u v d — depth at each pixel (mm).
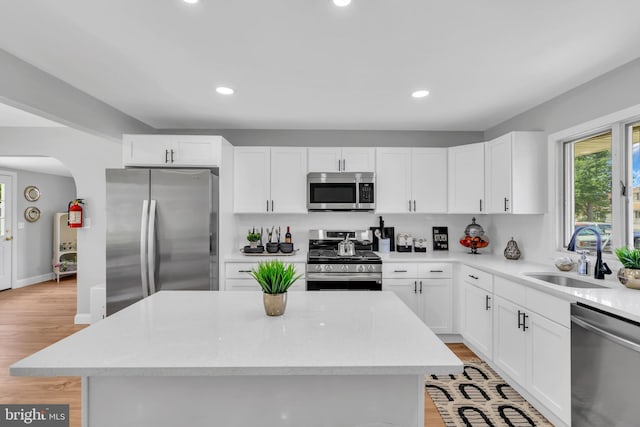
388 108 3213
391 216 4113
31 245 6340
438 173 3807
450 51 2104
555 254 2896
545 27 1834
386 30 1873
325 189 3695
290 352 1114
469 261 3219
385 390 1136
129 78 2523
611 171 2430
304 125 3812
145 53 2141
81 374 995
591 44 2014
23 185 6195
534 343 2232
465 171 3625
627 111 2223
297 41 1990
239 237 4051
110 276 3084
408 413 1140
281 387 1123
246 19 1771
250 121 3654
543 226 3047
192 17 1754
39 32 1897
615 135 2357
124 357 1065
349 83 2611
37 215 6434
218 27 1847
